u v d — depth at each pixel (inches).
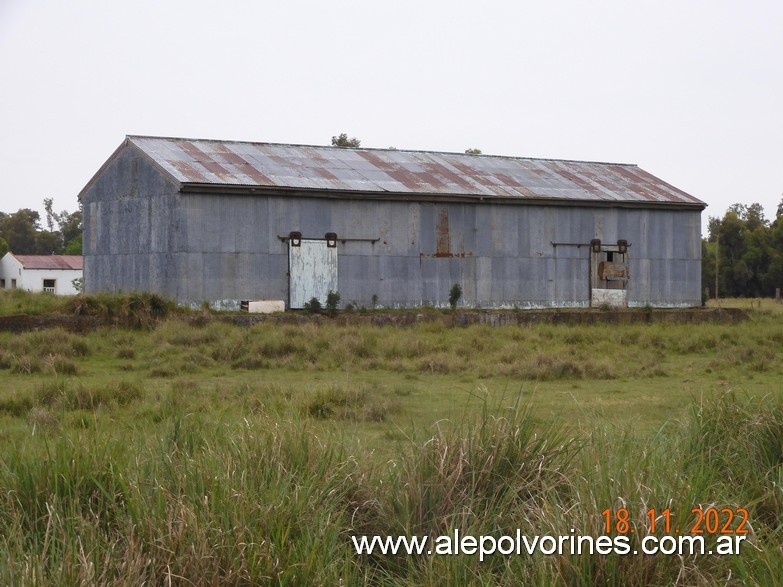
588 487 404.8
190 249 1792.6
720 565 380.8
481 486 436.8
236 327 1496.1
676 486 402.9
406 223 2011.6
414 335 1504.7
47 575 353.4
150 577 358.3
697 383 1097.4
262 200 1865.2
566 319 1886.1
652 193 2345.0
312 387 937.5
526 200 2123.5
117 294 1541.6
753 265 4301.2
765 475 487.2
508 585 373.1
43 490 415.5
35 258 4079.7
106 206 2025.1
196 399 845.8
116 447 455.8
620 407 872.9
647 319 1984.5
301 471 442.3
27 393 865.5
